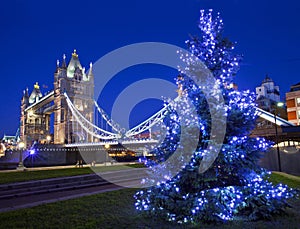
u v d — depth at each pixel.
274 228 7.23
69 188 15.09
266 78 65.25
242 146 8.06
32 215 8.72
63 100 97.19
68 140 86.00
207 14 8.90
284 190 8.16
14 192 13.19
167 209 8.10
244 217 8.12
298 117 48.66
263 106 39.12
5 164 43.94
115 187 15.52
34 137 127.94
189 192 8.14
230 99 8.35
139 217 8.41
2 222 8.02
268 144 8.20
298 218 8.02
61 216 8.64
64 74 101.44
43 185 14.74
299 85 50.62
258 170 8.16
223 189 7.76
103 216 8.62
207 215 7.48
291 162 27.17
